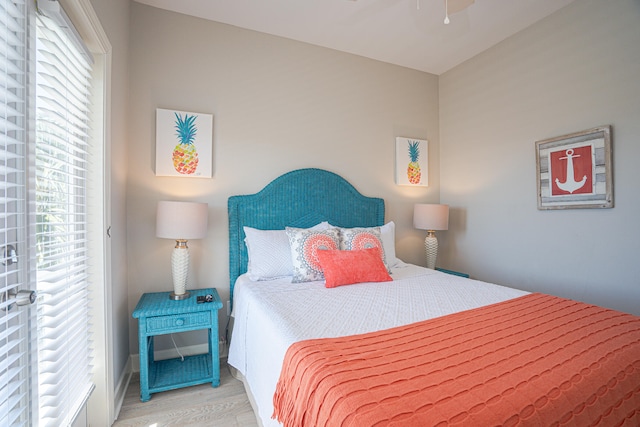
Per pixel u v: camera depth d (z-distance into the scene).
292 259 2.23
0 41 0.83
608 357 1.00
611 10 2.09
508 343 1.11
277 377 1.17
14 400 0.85
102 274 1.58
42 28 1.09
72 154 1.36
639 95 1.96
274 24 2.55
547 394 0.81
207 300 2.04
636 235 1.97
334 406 0.77
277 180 2.64
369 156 3.14
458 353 1.03
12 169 0.86
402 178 3.27
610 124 2.09
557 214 2.41
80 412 1.36
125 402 1.83
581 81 2.25
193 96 2.42
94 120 1.58
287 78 2.75
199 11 2.38
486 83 2.98
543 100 2.50
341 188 2.92
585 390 0.86
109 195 1.65
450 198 3.40
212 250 2.47
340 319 1.40
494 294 1.83
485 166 3.00
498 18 2.49
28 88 0.95
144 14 2.29
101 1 1.56
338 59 2.98
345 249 2.38
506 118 2.80
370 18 2.47
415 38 2.78
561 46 2.37
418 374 0.89
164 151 2.30
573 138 2.28
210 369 2.11
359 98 3.09
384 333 1.22
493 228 2.92
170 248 2.33
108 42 1.61
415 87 3.40
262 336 1.43
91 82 1.57
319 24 2.56
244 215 2.52
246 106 2.59
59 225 1.23
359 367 0.93
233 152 2.54
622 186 2.04
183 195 2.37
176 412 1.74
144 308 1.87
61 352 1.18
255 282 2.14
